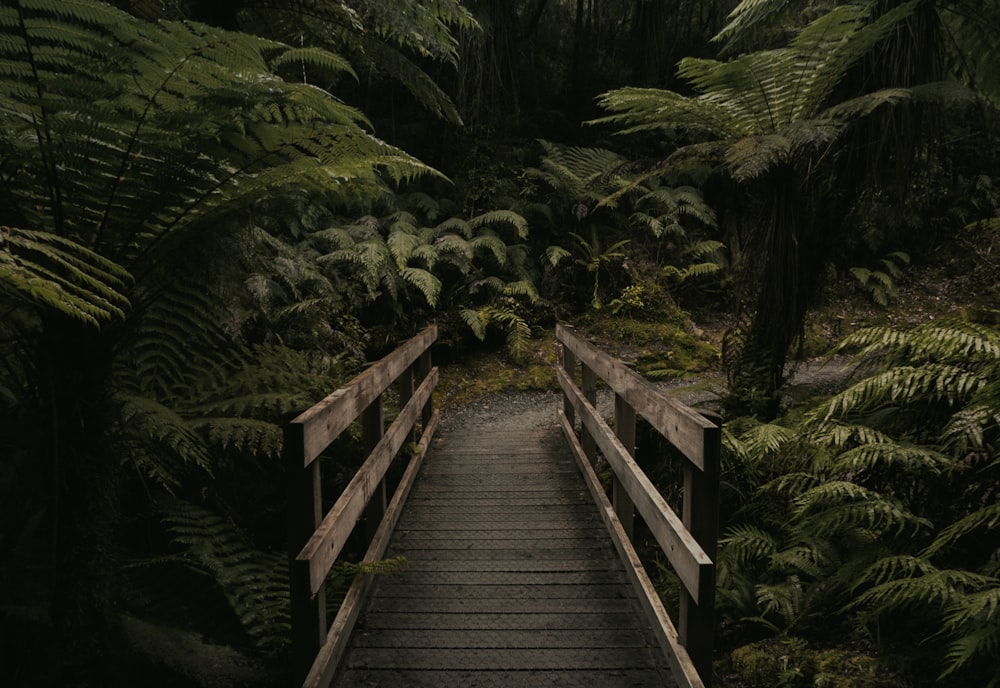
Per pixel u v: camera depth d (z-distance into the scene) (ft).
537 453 17.97
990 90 14.55
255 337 16.99
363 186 8.83
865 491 10.95
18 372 8.61
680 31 36.94
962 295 30.55
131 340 8.64
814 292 16.26
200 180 7.31
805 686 9.79
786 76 13.92
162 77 6.78
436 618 9.48
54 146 6.82
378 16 12.63
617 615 9.55
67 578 7.01
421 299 27.17
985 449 10.87
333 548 7.84
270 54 14.16
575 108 36.81
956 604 9.13
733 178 14.75
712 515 7.22
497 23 28.99
